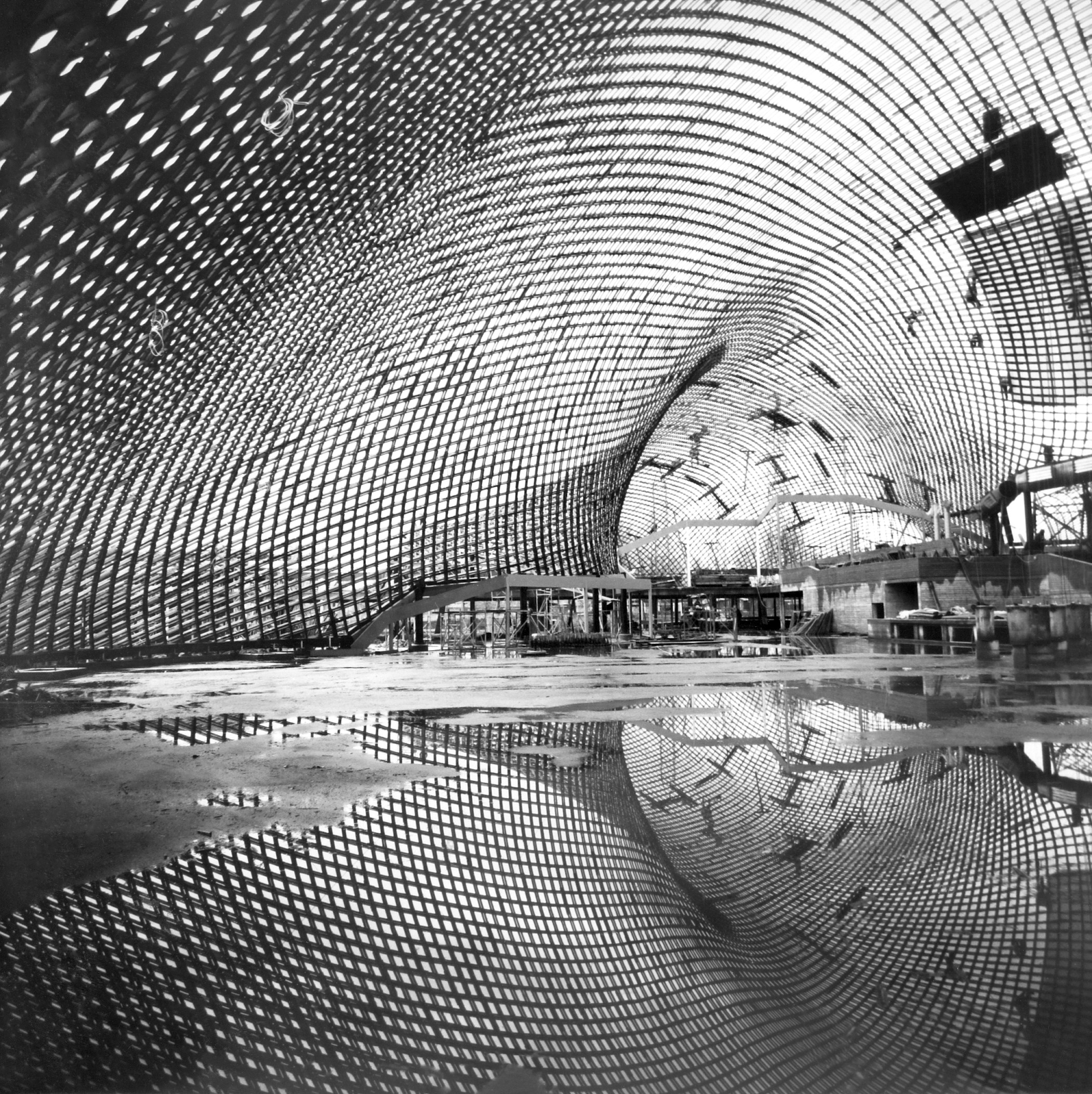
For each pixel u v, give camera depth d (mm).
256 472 46531
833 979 2441
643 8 30078
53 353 27734
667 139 40625
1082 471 40250
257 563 48750
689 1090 1812
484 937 2914
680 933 2879
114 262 26328
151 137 21953
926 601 46094
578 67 32156
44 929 3123
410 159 32812
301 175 29141
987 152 44781
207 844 4301
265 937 2979
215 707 12945
